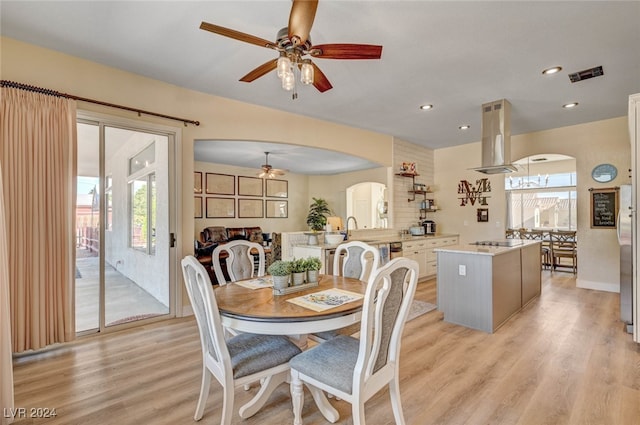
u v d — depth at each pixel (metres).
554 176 9.19
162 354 2.79
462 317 3.56
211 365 1.83
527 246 4.34
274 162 8.07
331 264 4.60
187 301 3.79
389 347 1.77
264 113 4.40
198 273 1.65
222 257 5.72
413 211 6.80
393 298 1.68
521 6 2.29
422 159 6.99
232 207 8.65
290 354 1.92
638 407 2.02
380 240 5.59
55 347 2.92
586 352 2.82
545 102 4.23
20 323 2.64
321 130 5.04
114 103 3.25
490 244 4.37
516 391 2.21
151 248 3.91
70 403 2.08
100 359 2.69
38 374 2.44
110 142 3.37
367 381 1.59
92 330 3.24
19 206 2.65
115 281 3.47
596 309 4.07
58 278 2.84
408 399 2.13
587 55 2.98
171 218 3.69
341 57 2.12
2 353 1.87
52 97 2.83
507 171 4.49
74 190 2.94
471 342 3.08
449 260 3.68
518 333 3.30
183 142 3.75
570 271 6.70
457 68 3.25
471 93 3.92
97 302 3.29
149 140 3.69
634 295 2.94
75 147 2.95
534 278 4.63
